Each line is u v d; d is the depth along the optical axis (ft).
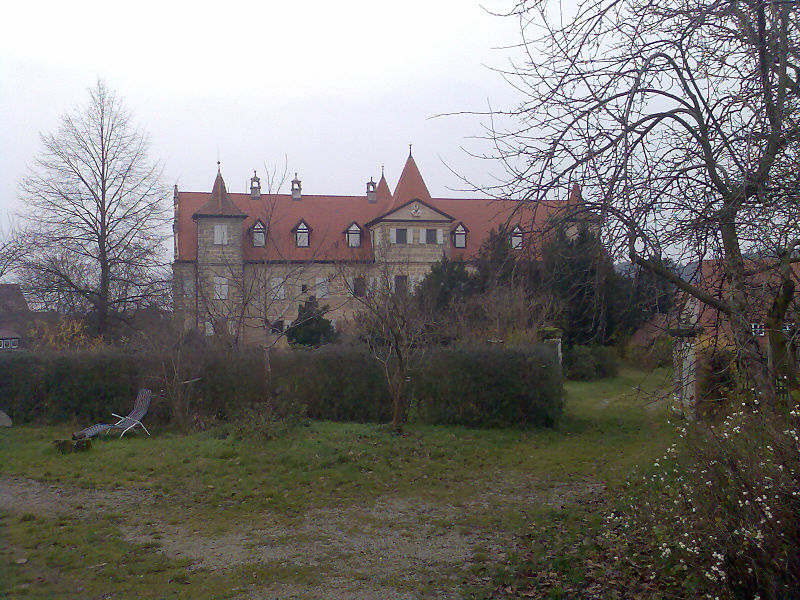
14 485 36.76
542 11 18.30
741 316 17.76
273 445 45.03
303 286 81.71
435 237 157.28
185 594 21.13
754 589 15.44
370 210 172.96
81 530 28.19
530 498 34.68
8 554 24.97
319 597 20.92
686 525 17.25
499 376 58.49
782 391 17.58
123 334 102.47
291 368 60.75
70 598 20.70
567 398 74.08
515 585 21.12
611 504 29.96
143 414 53.83
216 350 60.54
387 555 25.30
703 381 20.39
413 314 60.75
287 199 169.68
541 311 82.28
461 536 27.76
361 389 59.98
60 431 55.36
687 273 19.24
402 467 42.01
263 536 27.94
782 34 17.56
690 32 17.79
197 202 165.68
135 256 101.45
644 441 48.55
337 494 35.45
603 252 17.33
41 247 99.81
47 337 94.63
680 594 17.89
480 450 48.19
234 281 79.41
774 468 15.11
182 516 31.01
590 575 21.13
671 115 18.19
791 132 17.15
